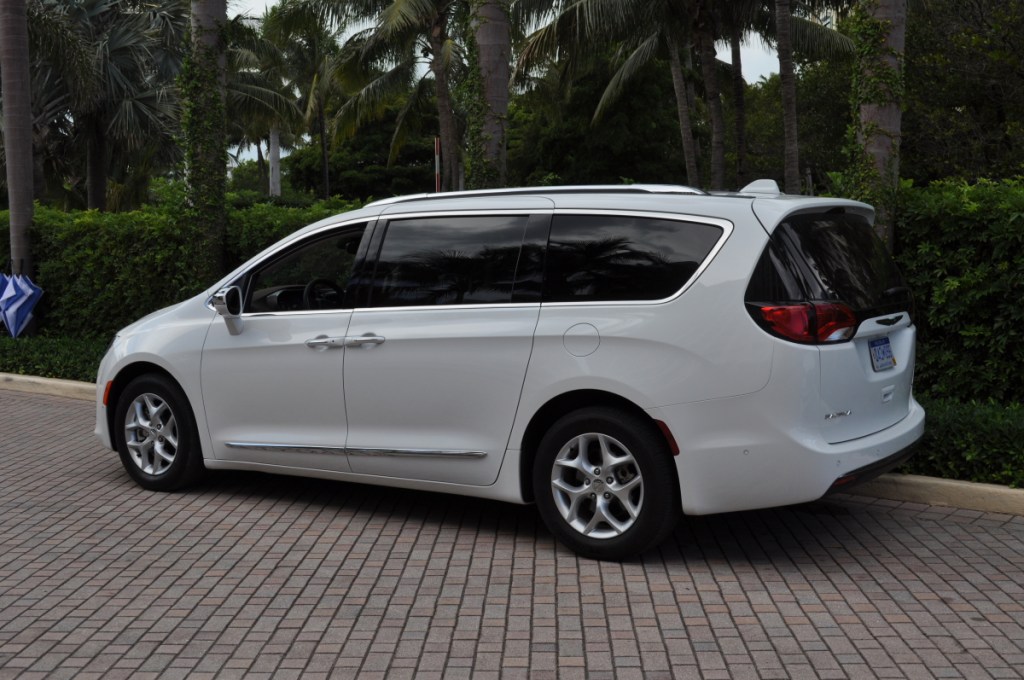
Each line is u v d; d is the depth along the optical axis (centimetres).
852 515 596
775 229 486
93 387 1052
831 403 482
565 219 532
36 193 2703
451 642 416
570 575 498
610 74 3984
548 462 523
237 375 622
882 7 773
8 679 384
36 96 2570
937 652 402
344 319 585
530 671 388
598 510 512
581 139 4225
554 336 514
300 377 598
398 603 461
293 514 611
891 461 512
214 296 615
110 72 2548
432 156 5481
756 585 482
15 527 586
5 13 1266
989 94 2238
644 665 393
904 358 546
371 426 577
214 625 436
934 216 729
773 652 404
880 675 382
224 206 1108
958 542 545
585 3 2255
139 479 668
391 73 3366
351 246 600
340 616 445
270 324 613
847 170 790
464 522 591
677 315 489
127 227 1167
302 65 4528
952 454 632
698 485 486
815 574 496
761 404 472
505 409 530
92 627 435
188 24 1100
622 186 537
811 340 474
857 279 514
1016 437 619
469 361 539
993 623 432
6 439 842
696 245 496
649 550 535
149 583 490
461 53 2858
